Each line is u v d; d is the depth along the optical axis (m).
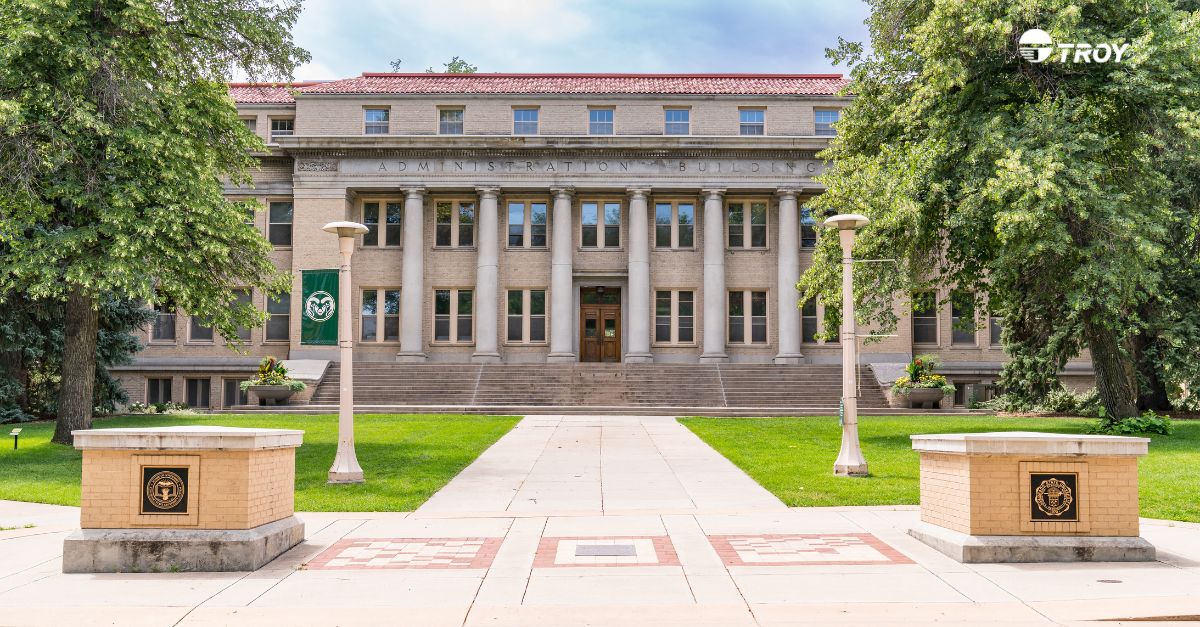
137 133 19.05
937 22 20.69
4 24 18.66
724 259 42.06
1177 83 20.41
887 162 22.58
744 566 8.88
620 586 8.07
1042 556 8.99
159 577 8.52
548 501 13.75
